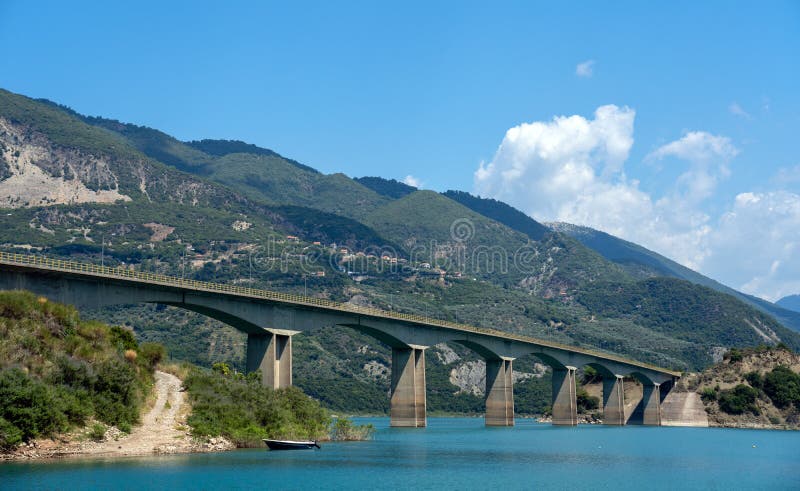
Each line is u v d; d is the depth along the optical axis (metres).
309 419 105.94
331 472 72.75
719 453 108.88
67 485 57.53
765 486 73.75
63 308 83.31
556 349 182.88
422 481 70.75
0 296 77.81
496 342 167.50
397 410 146.75
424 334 149.25
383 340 145.00
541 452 104.19
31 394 68.19
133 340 94.38
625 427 191.00
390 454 93.19
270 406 95.88
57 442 68.94
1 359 70.25
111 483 59.06
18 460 65.06
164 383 90.62
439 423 198.62
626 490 69.00
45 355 74.94
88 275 90.25
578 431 161.12
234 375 105.94
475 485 69.69
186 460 72.31
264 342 115.12
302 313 121.25
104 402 75.62
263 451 85.12
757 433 168.38
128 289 96.00
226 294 106.62
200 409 85.81
